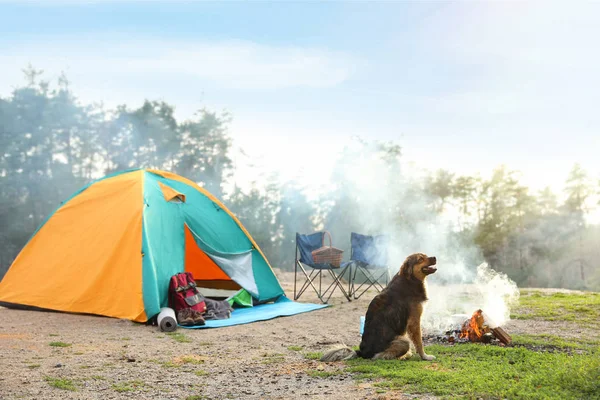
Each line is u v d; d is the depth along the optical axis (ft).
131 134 179.42
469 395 14.32
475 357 19.72
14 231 140.46
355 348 23.18
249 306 39.14
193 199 40.98
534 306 34.99
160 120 187.01
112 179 39.52
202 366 20.21
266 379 17.92
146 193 37.04
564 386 14.78
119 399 15.69
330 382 16.98
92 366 19.98
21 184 147.13
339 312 35.63
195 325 30.89
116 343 25.07
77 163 167.43
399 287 20.16
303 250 42.73
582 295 41.45
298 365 19.89
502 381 15.55
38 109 156.04
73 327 29.19
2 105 151.12
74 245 36.01
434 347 21.63
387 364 18.66
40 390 16.51
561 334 25.46
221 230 40.86
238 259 40.50
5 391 16.29
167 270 34.04
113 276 33.55
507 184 193.36
